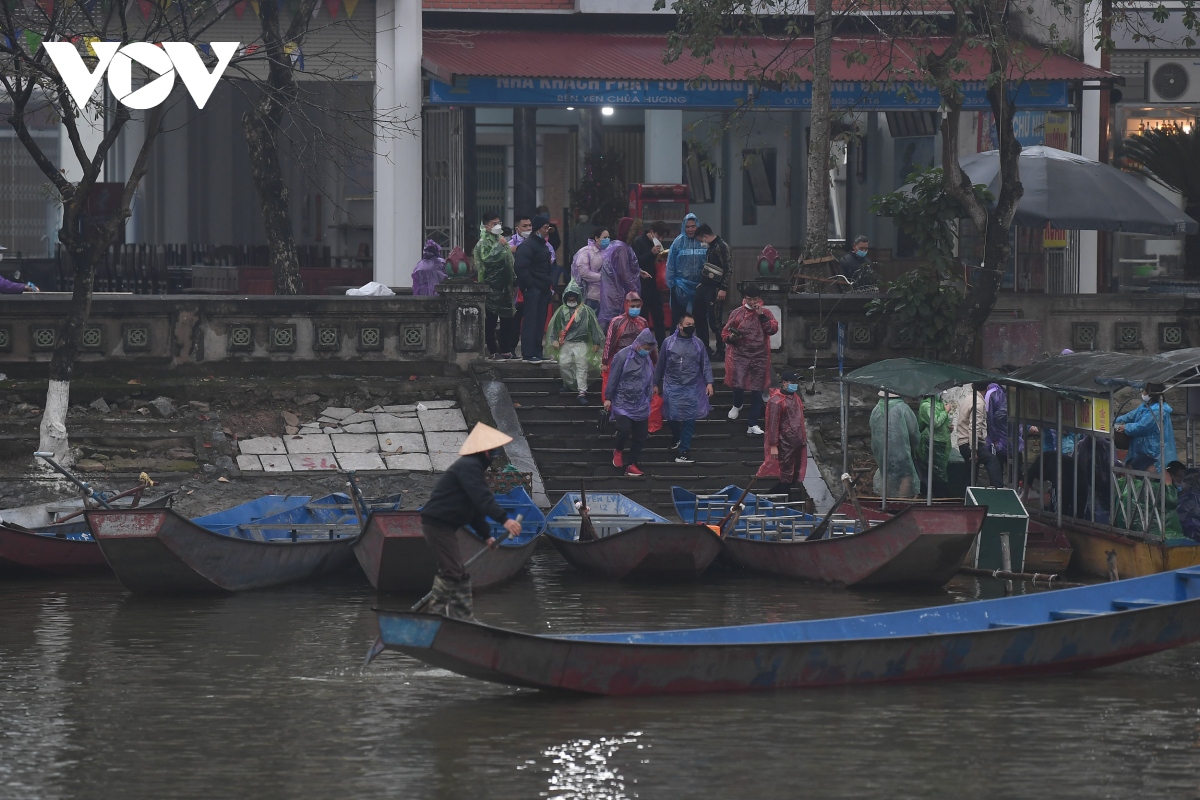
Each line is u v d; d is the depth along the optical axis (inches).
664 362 1945.1
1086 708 1075.3
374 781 898.1
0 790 879.7
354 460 1920.5
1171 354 1621.6
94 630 1348.4
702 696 1100.5
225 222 3129.9
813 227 2224.4
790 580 1622.8
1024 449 1776.6
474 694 1111.6
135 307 2044.8
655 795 870.4
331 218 2925.7
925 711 1062.4
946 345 2133.4
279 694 1112.8
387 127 2471.7
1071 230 2406.5
